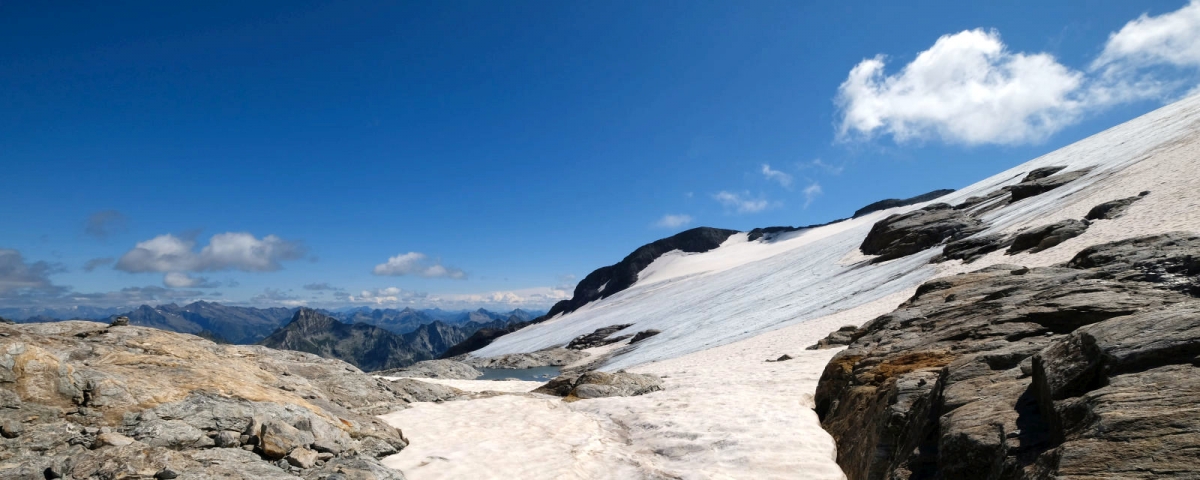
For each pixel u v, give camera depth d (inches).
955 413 251.9
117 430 322.3
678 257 6589.6
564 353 2591.0
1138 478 153.0
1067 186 1657.2
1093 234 989.8
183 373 400.5
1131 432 166.2
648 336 2578.7
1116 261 465.1
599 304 5580.7
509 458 399.2
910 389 334.6
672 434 448.8
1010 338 381.1
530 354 2551.7
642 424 496.1
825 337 1061.1
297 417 384.5
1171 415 165.9
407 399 573.0
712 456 391.5
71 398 329.7
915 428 291.0
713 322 2196.1
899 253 1932.8
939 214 2113.7
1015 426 218.7
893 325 546.0
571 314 5797.2
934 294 663.1
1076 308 366.9
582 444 437.4
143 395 353.1
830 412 468.4
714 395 589.6
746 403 531.2
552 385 764.0
